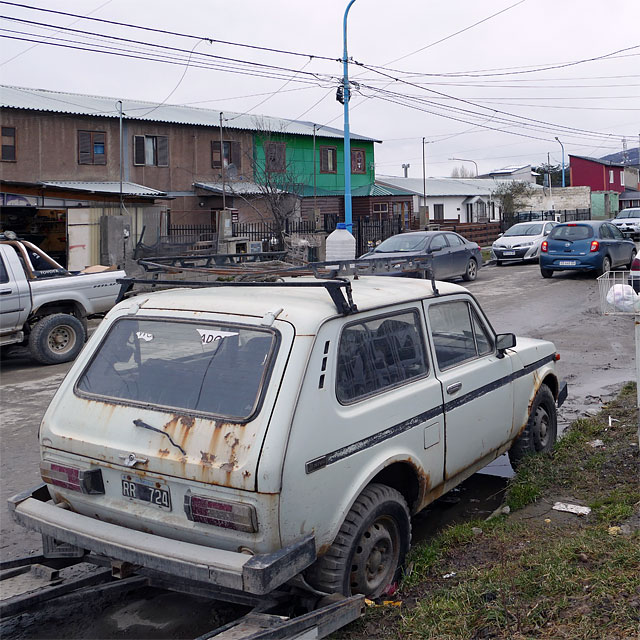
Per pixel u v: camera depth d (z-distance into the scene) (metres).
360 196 42.56
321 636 3.39
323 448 3.57
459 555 4.64
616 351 11.60
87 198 23.64
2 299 11.10
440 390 4.59
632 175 85.38
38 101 30.25
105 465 3.78
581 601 3.80
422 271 5.06
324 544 3.60
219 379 3.69
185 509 3.50
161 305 4.17
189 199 34.72
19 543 5.19
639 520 4.90
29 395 9.75
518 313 15.43
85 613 4.08
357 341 4.02
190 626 3.94
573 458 6.30
